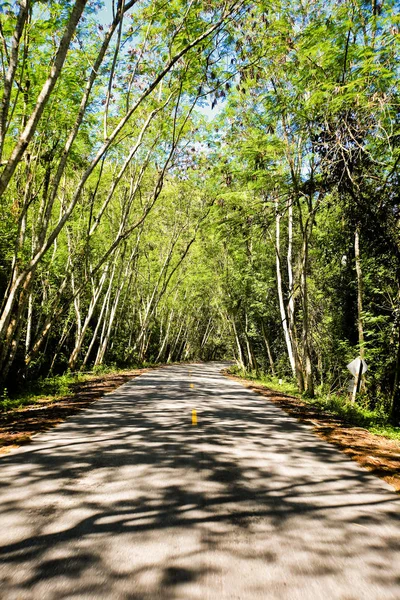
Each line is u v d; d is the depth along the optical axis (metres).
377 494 4.67
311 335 21.83
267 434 7.88
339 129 9.43
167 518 3.79
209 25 11.52
